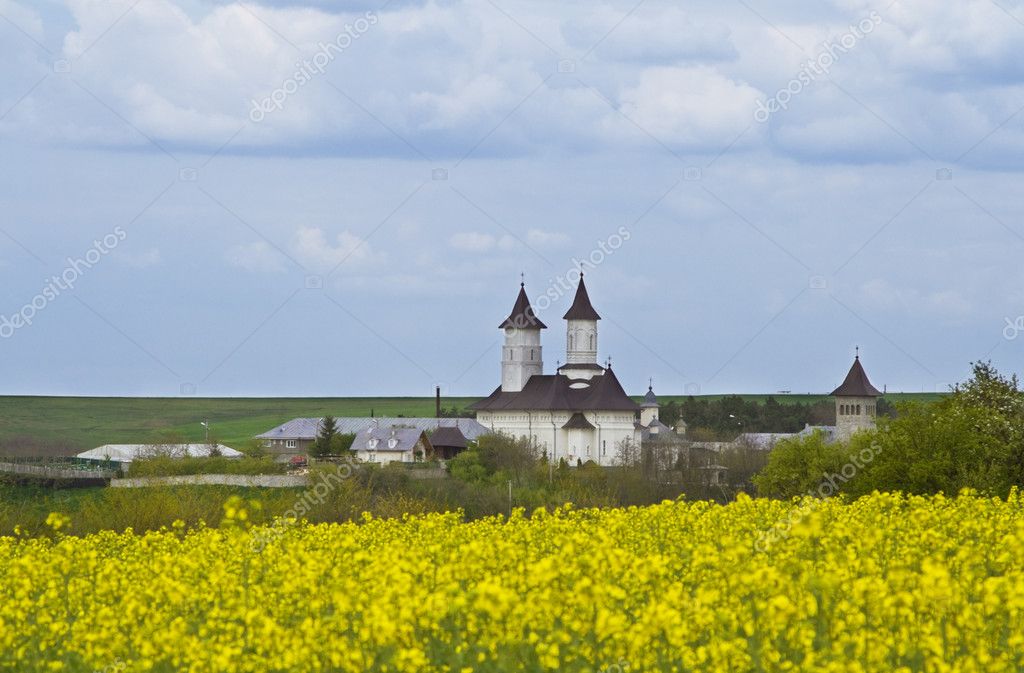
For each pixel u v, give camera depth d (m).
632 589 33.41
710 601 30.53
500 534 50.25
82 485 157.25
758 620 30.34
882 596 29.62
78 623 34.81
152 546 51.19
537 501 141.88
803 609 29.73
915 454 113.75
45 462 193.88
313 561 38.91
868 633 28.83
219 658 30.03
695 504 58.44
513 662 29.91
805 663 27.30
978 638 29.27
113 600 38.56
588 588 29.86
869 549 39.62
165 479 159.50
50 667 32.75
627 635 28.55
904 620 29.62
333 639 30.94
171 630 32.31
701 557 35.62
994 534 43.69
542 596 30.19
